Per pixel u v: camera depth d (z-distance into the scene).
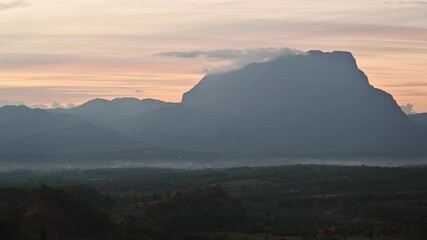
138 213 184.00
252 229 196.50
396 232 193.88
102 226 158.38
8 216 146.75
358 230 196.00
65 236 147.88
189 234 179.62
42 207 153.75
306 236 187.12
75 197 166.88
